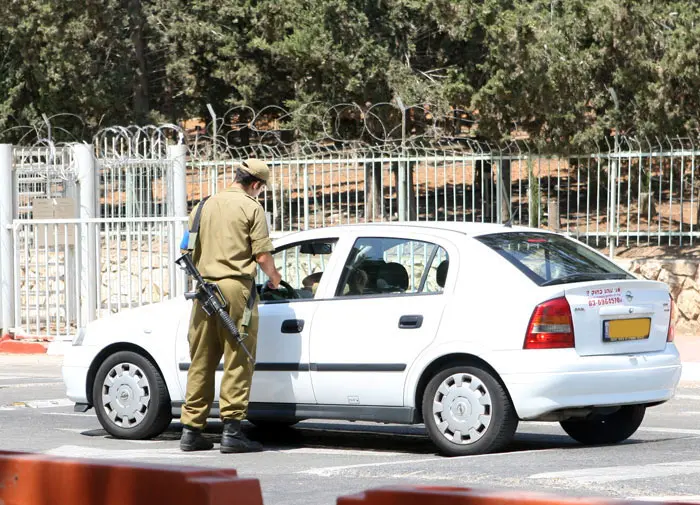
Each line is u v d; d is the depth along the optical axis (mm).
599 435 21734
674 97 47094
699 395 30625
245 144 71188
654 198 48875
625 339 20000
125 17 63781
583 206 52656
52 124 65688
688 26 45219
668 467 17922
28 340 41469
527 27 46562
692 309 42000
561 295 19344
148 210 45688
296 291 21578
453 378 19688
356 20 55125
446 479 16906
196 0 64188
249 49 63656
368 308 20500
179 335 21922
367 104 57312
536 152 48312
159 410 22156
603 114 51625
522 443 22156
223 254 20234
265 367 21188
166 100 68062
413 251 20703
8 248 41750
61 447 21406
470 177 53406
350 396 20453
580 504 6859
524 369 19016
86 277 40625
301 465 19234
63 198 42625
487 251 20109
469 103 54875
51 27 60562
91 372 23047
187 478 7801
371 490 7352
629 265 43062
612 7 44906
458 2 53406
